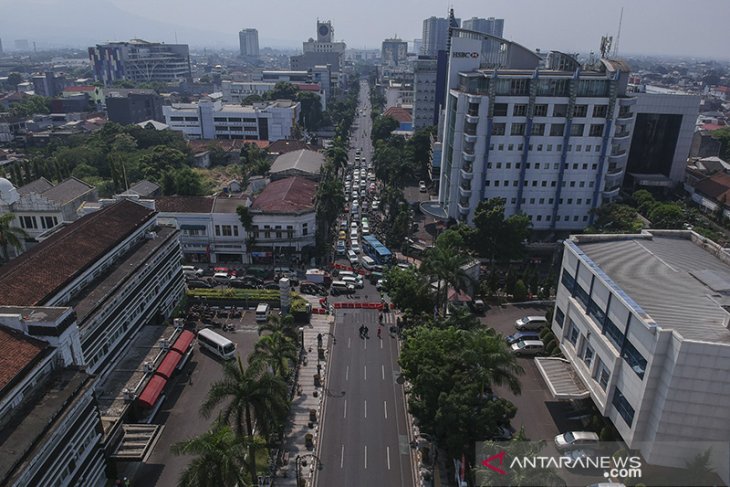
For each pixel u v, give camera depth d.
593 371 59.06
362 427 62.56
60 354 48.31
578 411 64.69
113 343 64.50
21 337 46.44
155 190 128.12
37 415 42.06
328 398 67.69
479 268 98.75
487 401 53.28
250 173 160.25
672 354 45.59
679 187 144.00
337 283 96.12
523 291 94.00
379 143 193.00
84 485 47.75
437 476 55.16
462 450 51.12
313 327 84.62
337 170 170.62
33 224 99.00
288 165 146.38
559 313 71.69
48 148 190.50
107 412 56.19
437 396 54.59
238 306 90.12
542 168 113.62
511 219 102.38
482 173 114.19
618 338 54.25
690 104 136.00
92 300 60.78
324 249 109.44
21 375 43.38
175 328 73.50
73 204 102.69
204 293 90.25
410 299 81.19
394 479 55.06
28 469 38.38
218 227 105.56
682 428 46.84
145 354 67.44
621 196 133.00
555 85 108.56
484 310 91.12
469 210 117.50
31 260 60.44
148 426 56.59
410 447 59.72
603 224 109.75
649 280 58.53
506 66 131.62
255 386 48.50
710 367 44.47
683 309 51.78
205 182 158.25
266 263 107.56
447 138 127.12
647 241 71.38
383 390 69.62
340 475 55.38
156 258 76.88
